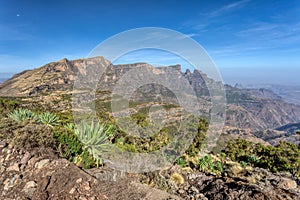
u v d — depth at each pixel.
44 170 3.82
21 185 3.52
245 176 6.17
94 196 3.29
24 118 7.18
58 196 3.25
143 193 3.53
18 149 4.62
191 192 4.36
